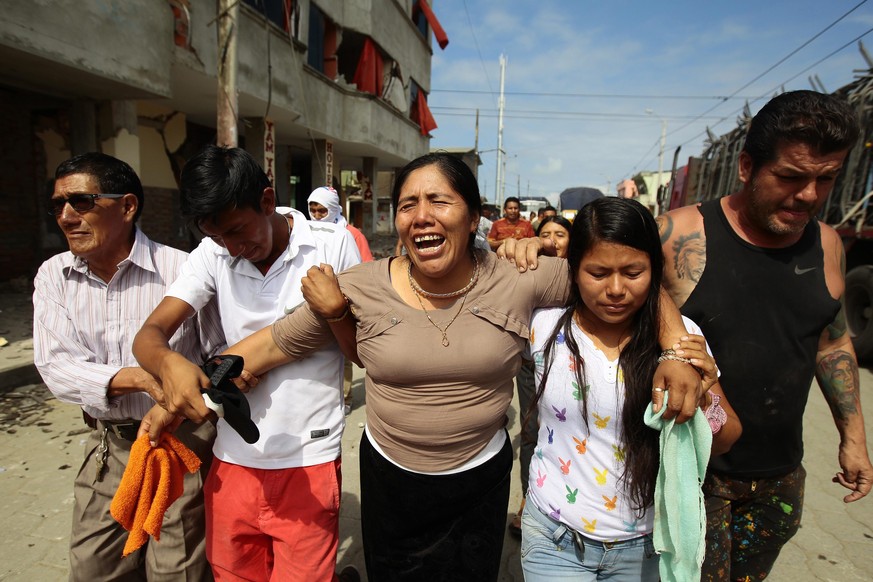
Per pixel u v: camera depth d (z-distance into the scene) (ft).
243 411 4.57
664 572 4.40
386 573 5.57
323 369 5.63
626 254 4.27
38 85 18.11
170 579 5.82
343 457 11.44
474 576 5.43
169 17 19.54
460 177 4.59
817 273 5.13
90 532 5.77
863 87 19.02
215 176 4.67
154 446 4.93
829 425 13.83
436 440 4.99
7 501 9.43
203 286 5.59
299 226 5.88
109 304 5.71
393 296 4.91
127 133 22.03
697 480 4.27
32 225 22.97
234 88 17.88
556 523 4.91
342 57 47.55
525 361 5.74
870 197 18.34
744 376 5.17
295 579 5.49
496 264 5.08
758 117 4.87
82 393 5.25
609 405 4.63
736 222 5.31
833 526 9.50
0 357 14.85
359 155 52.65
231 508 5.54
